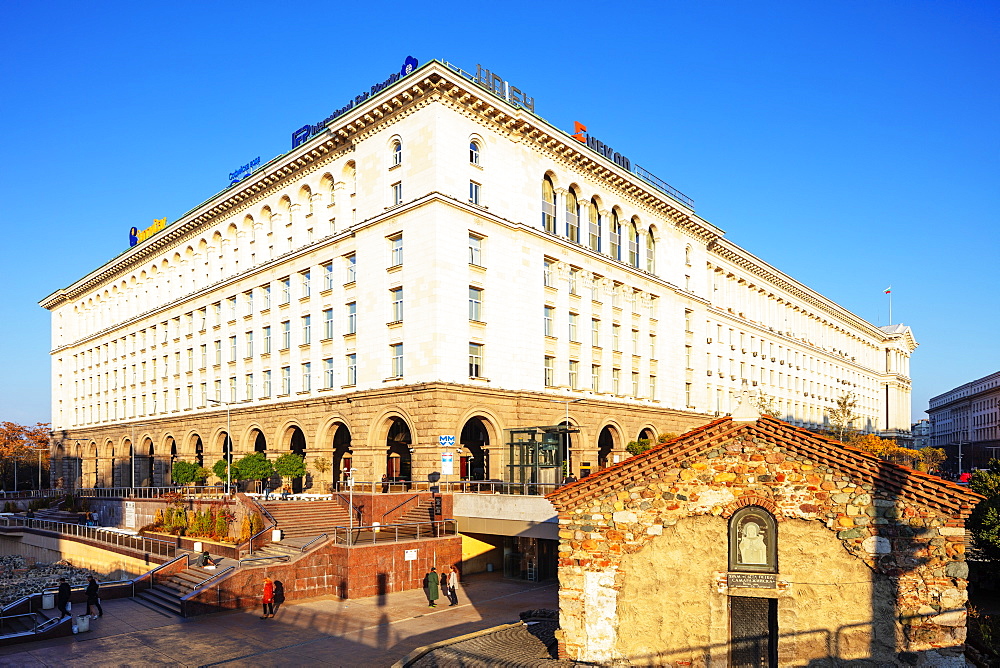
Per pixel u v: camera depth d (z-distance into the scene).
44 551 52.59
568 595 17.39
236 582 28.58
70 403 90.69
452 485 39.12
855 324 118.88
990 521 25.08
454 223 43.22
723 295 76.31
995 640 17.56
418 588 33.00
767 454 16.14
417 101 43.91
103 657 22.27
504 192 47.28
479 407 43.19
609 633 16.95
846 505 15.41
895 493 15.06
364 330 46.44
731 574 16.11
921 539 14.82
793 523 15.80
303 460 49.84
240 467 47.59
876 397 128.00
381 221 45.66
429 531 35.91
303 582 30.34
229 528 38.97
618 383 56.00
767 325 86.81
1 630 26.80
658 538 16.78
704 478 16.55
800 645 15.45
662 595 16.62
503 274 46.34
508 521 34.25
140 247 72.00
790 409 89.38
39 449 114.06
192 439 64.12
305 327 52.06
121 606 29.91
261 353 55.66
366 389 45.81
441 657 19.17
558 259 50.81
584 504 17.45
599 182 55.62
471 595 31.34
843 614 15.22
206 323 62.69
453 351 42.28
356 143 48.38
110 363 81.00
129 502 53.09
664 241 63.19
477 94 44.22
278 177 53.97
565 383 50.44
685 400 64.19
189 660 21.83
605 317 55.00
